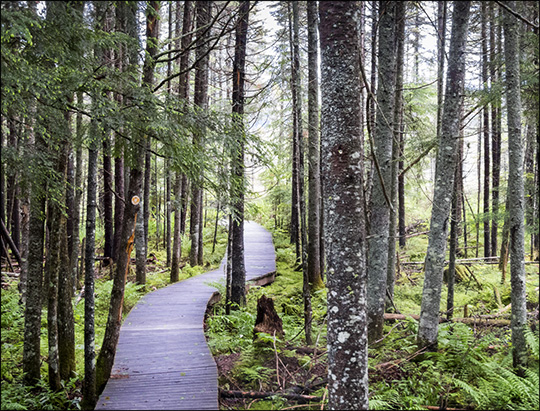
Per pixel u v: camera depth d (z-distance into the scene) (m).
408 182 15.93
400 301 10.45
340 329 3.52
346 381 3.48
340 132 3.53
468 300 10.40
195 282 11.83
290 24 6.78
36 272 5.26
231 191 5.28
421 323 6.12
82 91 4.00
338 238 3.54
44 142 4.49
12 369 5.50
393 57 6.49
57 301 5.47
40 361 5.68
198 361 5.69
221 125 4.84
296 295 11.37
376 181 6.51
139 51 4.30
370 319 6.57
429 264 6.06
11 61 3.15
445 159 5.79
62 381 5.25
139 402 4.48
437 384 5.22
